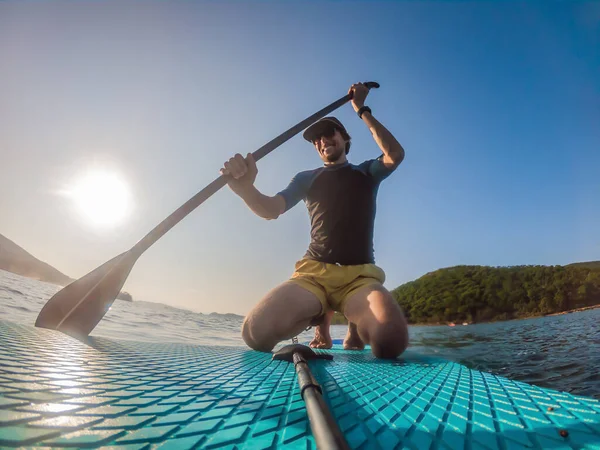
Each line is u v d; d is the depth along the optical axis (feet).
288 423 2.45
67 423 2.06
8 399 2.29
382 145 9.17
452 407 3.16
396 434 2.42
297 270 9.22
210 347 8.57
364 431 2.48
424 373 5.16
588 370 6.76
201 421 2.39
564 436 2.41
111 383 3.22
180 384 3.54
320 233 9.09
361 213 9.05
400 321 7.32
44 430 1.91
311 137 10.21
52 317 7.23
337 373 4.98
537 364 7.75
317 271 8.73
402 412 2.97
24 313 14.40
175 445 1.94
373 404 3.24
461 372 5.40
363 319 7.75
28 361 3.62
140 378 3.63
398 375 4.96
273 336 7.98
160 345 7.70
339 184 9.23
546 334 14.16
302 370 3.26
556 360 8.06
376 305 7.59
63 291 7.54
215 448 1.94
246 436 2.17
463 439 2.35
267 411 2.75
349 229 8.87
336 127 10.05
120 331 15.72
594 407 3.16
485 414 2.94
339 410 3.03
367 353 8.82
